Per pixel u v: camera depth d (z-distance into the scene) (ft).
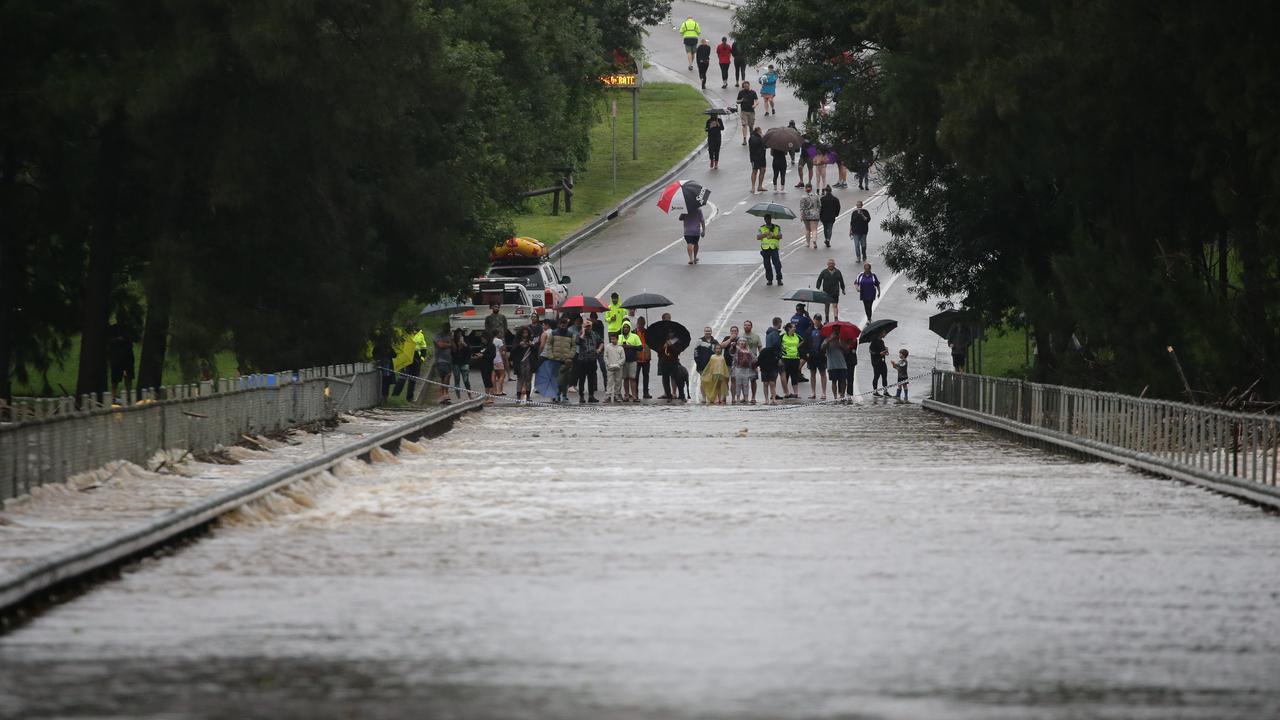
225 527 178.09
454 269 456.04
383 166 438.40
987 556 154.71
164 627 119.03
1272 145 282.15
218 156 374.43
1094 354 330.13
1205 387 286.46
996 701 95.91
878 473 252.42
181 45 361.51
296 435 323.98
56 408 248.73
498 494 216.33
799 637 114.52
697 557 153.69
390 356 489.26
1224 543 164.76
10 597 120.78
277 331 389.60
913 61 399.24
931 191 449.06
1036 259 436.76
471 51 569.64
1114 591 134.00
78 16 367.66
